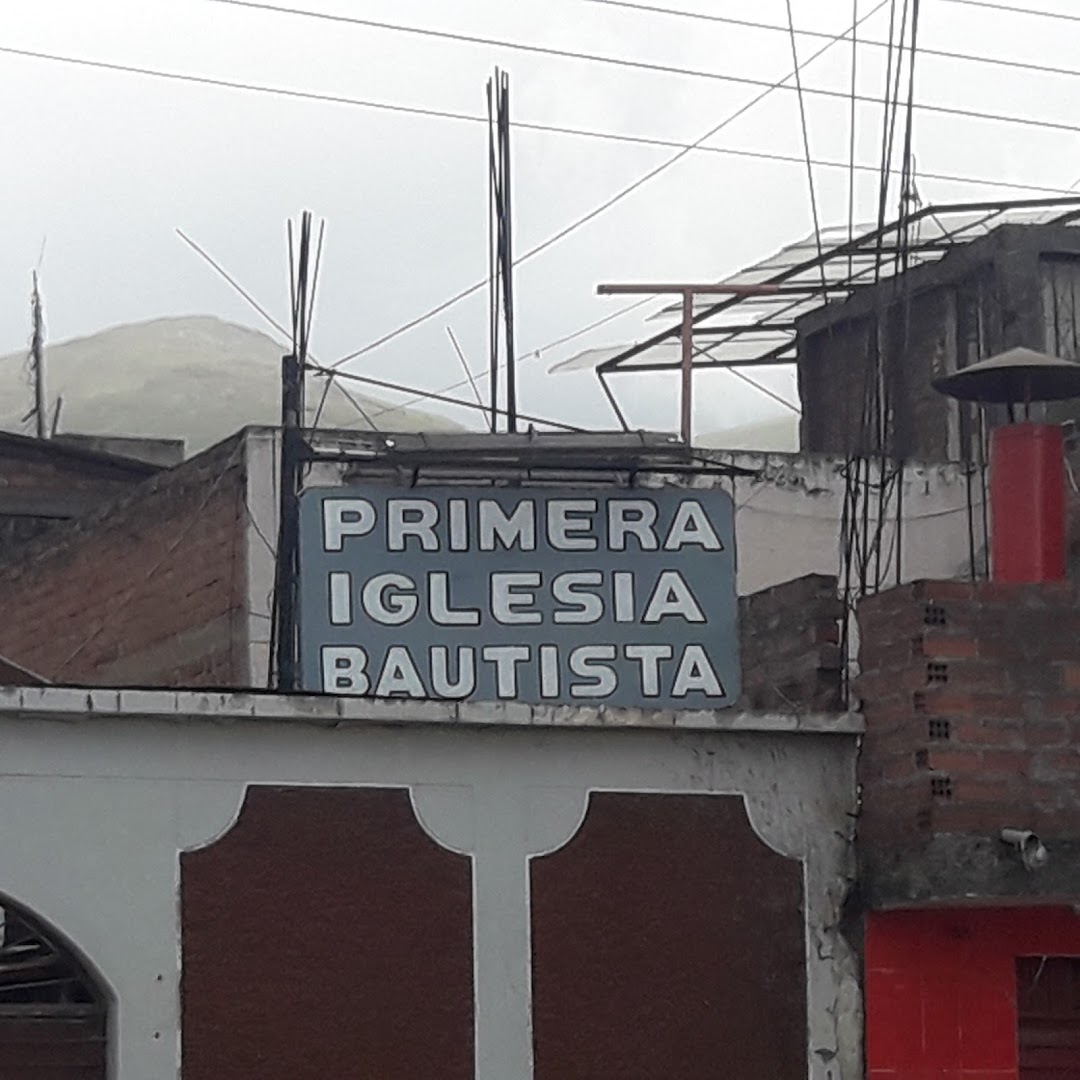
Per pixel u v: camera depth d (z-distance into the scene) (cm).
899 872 1273
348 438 1877
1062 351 2233
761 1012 1286
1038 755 1270
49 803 1189
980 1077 1302
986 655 1277
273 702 1226
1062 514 1366
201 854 1211
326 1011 1217
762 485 2116
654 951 1276
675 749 1298
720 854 1295
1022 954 1317
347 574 1655
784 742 1316
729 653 1684
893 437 2270
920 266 2306
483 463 1656
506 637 1662
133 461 2573
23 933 1245
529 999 1251
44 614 2342
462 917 1248
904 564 2120
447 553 1669
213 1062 1195
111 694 1196
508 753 1271
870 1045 1291
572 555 1680
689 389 2117
